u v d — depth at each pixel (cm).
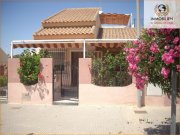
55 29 2283
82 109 1571
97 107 1623
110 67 1652
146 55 945
